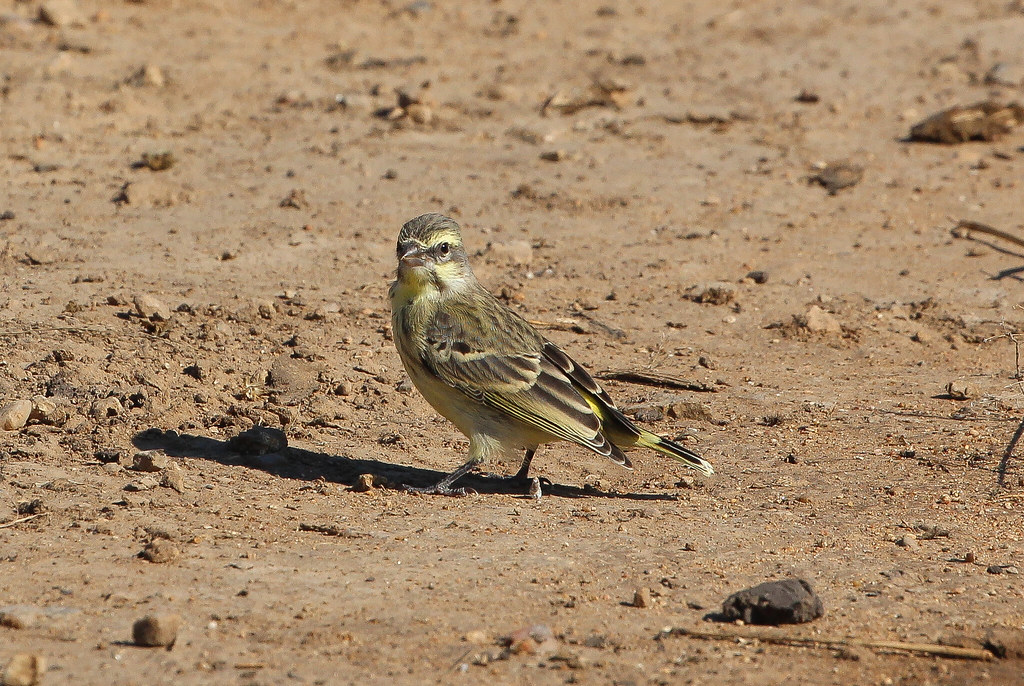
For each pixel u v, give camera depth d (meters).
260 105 24.97
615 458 11.23
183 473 11.09
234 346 14.62
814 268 18.58
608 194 21.19
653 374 14.77
